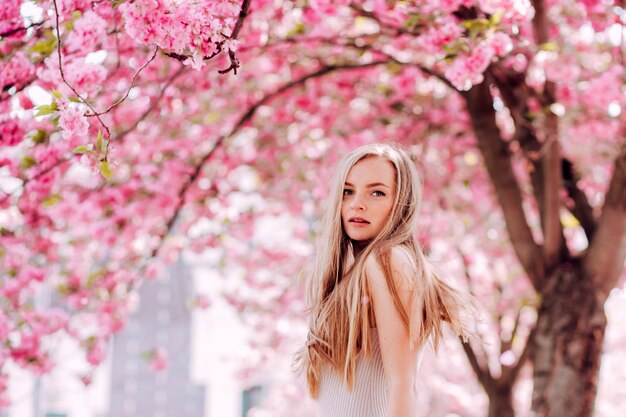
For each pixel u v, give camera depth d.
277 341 9.38
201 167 6.39
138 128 6.12
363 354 2.54
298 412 15.50
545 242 5.59
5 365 5.93
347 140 7.01
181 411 37.72
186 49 3.39
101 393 38.22
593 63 5.89
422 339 2.50
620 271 5.58
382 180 2.62
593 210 6.14
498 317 7.67
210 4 3.09
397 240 2.58
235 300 8.88
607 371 12.94
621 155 5.33
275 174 7.41
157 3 3.04
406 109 6.78
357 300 2.53
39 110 3.21
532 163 5.82
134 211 6.63
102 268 6.44
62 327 6.12
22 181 4.80
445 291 2.65
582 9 5.25
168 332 38.50
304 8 5.09
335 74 6.61
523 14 4.00
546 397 5.30
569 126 5.70
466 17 4.85
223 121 7.00
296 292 8.90
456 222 8.09
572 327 5.37
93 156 3.24
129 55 4.79
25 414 11.15
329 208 2.74
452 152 7.43
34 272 5.91
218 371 36.28
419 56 6.23
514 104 5.59
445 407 14.10
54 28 3.75
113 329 6.49
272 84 6.89
